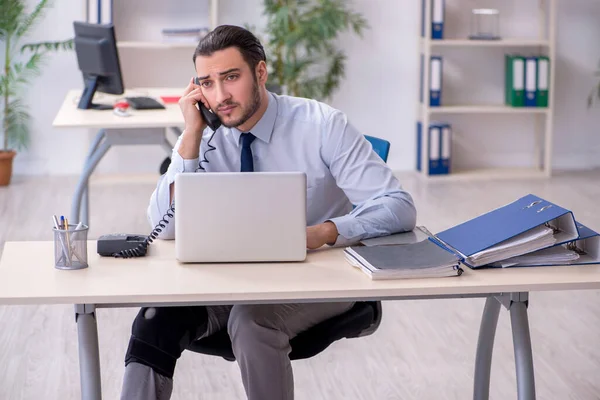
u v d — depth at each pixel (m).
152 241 2.78
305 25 7.20
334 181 3.07
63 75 7.50
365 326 2.96
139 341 2.59
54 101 7.54
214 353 2.82
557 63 8.09
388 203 2.86
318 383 3.84
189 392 3.76
